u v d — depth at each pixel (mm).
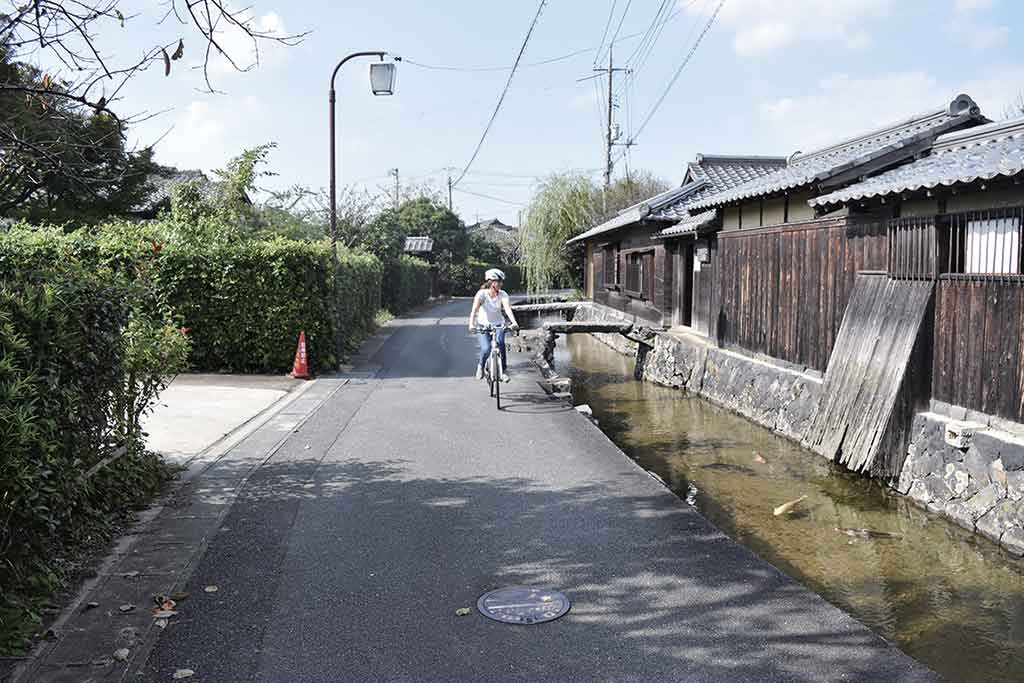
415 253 50188
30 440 3811
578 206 32844
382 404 10578
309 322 13766
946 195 7219
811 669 3459
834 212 9633
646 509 5809
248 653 3643
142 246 13383
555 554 4895
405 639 3779
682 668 3475
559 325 16250
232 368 13898
